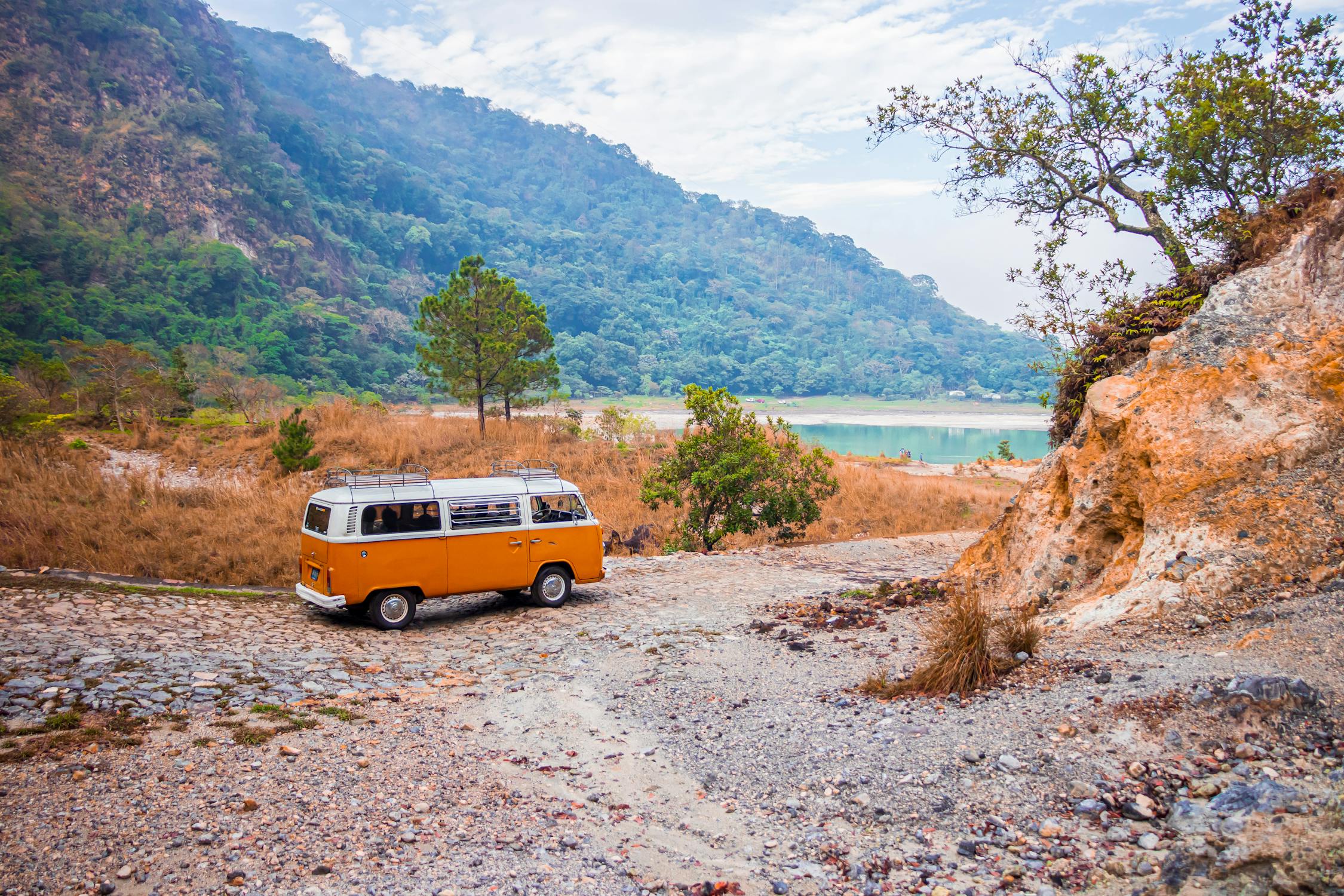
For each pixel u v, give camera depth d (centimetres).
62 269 14038
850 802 497
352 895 398
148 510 1734
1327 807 369
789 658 811
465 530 1079
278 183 19962
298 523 1708
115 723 600
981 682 635
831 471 2820
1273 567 661
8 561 1266
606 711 702
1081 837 419
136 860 421
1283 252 871
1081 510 851
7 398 3039
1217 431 775
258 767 546
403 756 588
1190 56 1132
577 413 3856
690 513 1852
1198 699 506
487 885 412
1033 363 1175
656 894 408
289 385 12444
